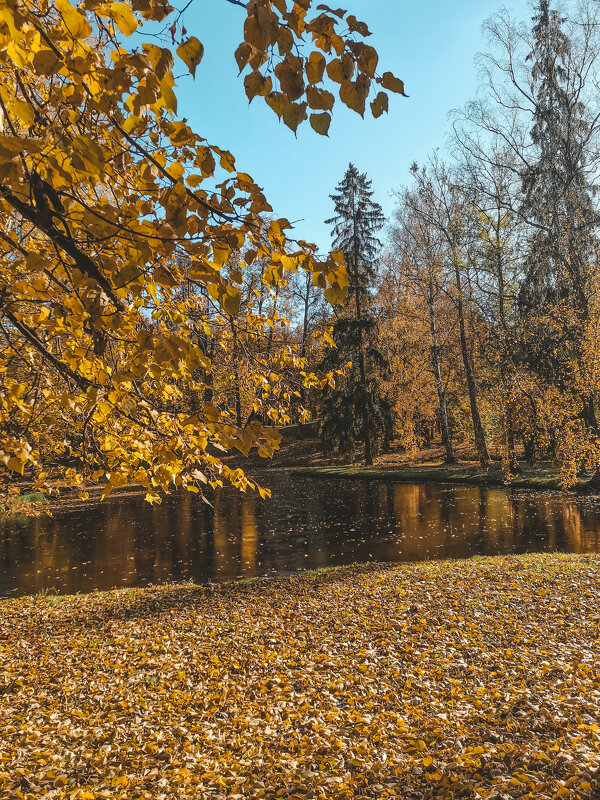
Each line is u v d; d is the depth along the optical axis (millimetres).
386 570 10305
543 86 18188
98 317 1879
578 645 6199
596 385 16062
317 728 4699
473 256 22453
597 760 3631
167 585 10453
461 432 33750
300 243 1854
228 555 13219
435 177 25406
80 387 2455
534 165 18922
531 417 17828
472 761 3812
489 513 16422
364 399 28234
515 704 4758
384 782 3779
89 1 1374
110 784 3922
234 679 5867
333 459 33531
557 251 17625
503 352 20672
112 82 1457
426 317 31297
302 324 34344
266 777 3973
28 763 4203
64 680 5914
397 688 5457
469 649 6293
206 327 3178
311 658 6320
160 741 4570
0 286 2186
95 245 1948
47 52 1358
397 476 25000
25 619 8445
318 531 15422
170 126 1628
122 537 15836
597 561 10039
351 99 1557
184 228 1714
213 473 2775
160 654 6637
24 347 2811
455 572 9688
